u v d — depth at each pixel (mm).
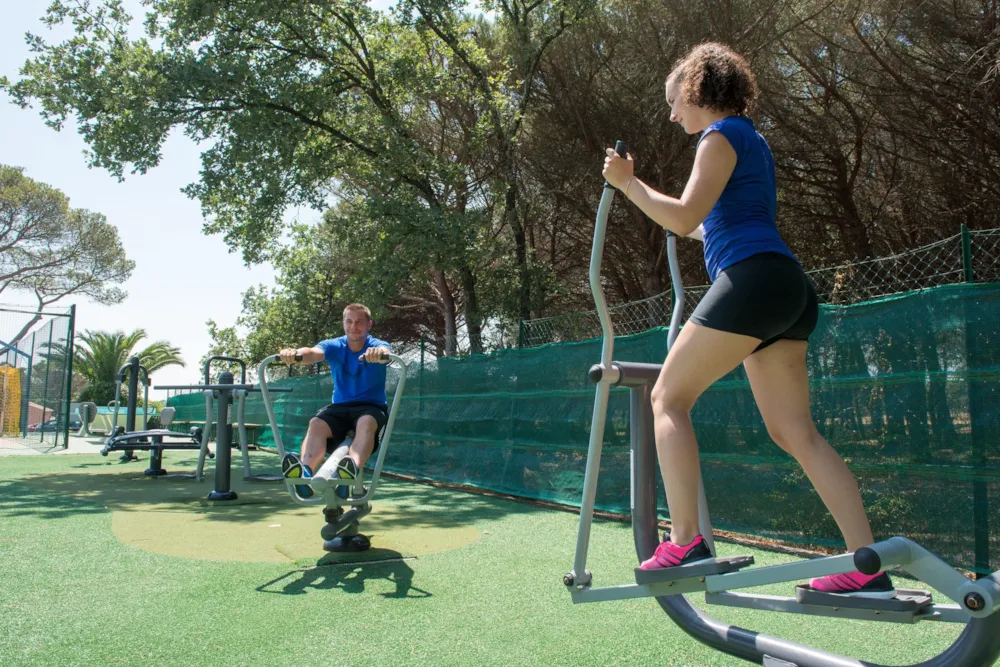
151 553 3848
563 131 12180
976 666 1352
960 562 3434
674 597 1902
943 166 9984
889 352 3791
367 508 4184
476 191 14750
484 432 7125
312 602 2959
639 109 10859
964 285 3506
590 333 8070
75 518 4984
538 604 2965
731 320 1670
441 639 2508
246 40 12320
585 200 12484
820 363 4133
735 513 4582
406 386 8758
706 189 1681
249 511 5445
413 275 12852
